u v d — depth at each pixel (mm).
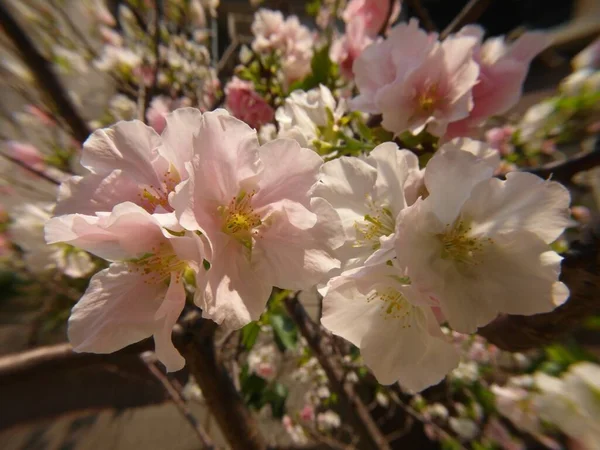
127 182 81
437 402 374
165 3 285
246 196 83
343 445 363
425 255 78
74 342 76
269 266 82
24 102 314
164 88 280
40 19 286
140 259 80
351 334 91
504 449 297
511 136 235
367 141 122
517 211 81
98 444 363
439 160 80
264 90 206
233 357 238
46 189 326
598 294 91
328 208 82
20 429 368
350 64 161
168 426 383
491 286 80
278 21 237
